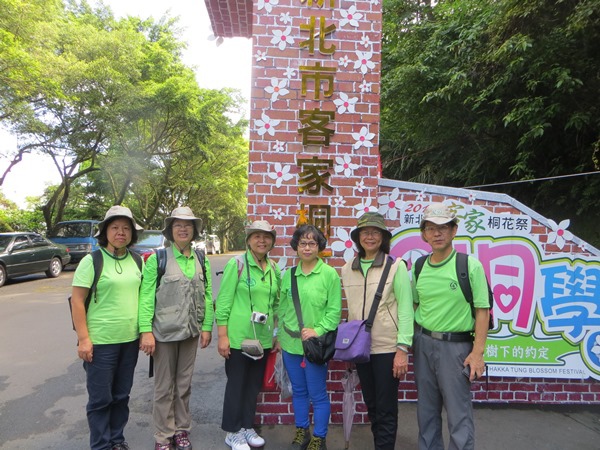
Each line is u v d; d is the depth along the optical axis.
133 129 17.03
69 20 15.51
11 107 10.97
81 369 4.66
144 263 2.99
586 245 3.75
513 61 5.58
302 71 3.42
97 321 2.70
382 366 2.69
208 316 3.07
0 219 20.09
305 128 3.40
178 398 3.00
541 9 5.37
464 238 3.76
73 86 13.34
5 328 6.38
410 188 3.73
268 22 3.41
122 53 14.72
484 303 2.46
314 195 3.42
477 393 3.78
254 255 2.98
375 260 2.80
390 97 7.93
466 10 7.10
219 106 19.78
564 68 5.29
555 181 6.30
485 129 6.89
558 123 5.89
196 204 29.31
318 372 2.82
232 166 26.27
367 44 3.46
